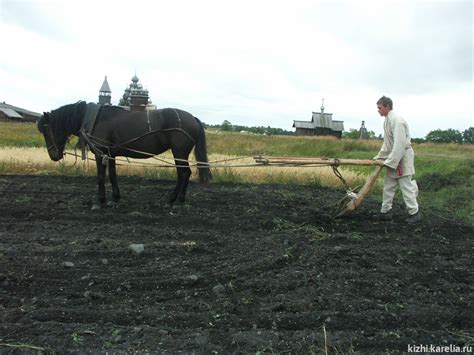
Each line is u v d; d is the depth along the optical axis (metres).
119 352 3.35
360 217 8.12
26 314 3.94
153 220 7.54
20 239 6.25
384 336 3.65
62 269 5.07
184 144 8.30
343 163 7.46
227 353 3.38
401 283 4.82
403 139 7.27
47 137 8.54
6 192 9.85
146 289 4.63
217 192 10.88
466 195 11.21
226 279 4.87
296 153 29.02
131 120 8.15
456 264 5.52
